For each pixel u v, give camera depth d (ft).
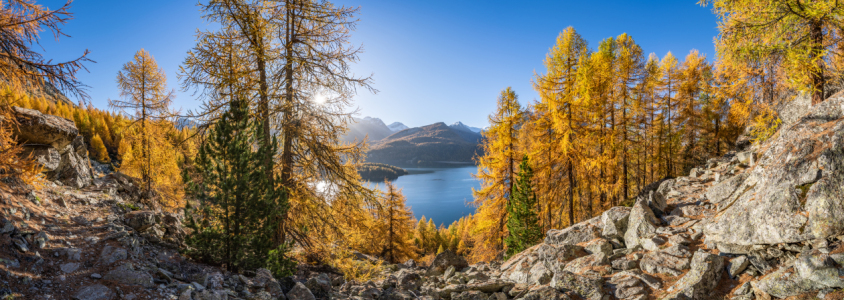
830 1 27.30
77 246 19.93
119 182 43.86
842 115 24.75
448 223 297.12
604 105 59.98
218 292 19.08
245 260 24.57
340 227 40.93
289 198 36.86
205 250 23.97
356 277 38.55
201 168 24.79
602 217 38.99
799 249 21.98
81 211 26.21
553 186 63.21
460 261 42.47
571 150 57.31
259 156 26.58
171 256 23.76
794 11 29.07
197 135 34.27
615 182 63.00
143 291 16.98
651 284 25.93
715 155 80.53
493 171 68.90
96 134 155.22
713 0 34.27
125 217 26.50
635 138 70.64
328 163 38.99
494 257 68.54
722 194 34.40
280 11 36.78
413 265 49.60
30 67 18.54
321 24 38.09
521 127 67.92
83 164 37.37
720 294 23.02
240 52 34.78
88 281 16.75
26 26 18.47
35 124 30.09
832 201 20.97
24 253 17.06
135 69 57.47
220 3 33.30
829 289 18.42
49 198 25.70
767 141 41.57
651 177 86.12
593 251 34.09
